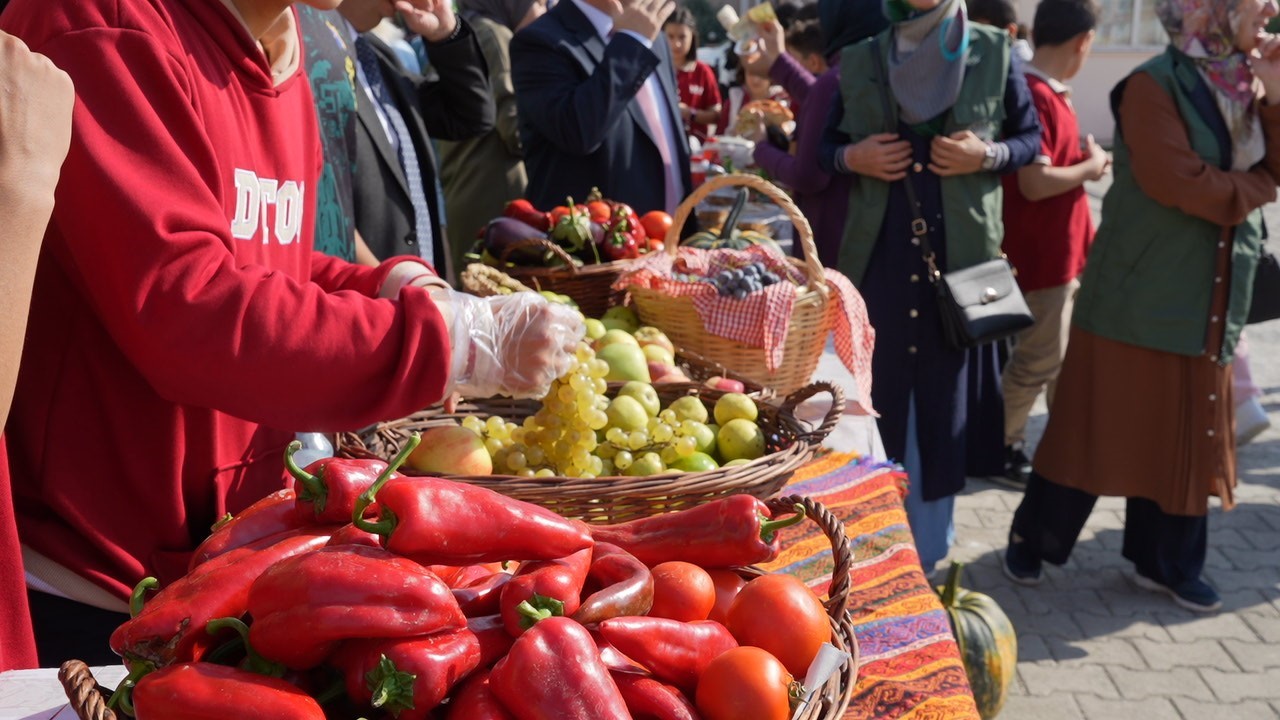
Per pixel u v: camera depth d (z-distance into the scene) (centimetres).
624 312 290
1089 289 372
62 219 122
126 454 138
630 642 107
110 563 139
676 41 768
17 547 124
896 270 361
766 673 106
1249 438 511
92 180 119
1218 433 363
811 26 576
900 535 198
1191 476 367
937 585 393
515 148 456
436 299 143
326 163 239
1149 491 374
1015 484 509
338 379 129
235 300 123
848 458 238
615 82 349
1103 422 374
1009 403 504
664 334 275
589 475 186
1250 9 329
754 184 269
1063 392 386
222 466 146
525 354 145
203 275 123
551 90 357
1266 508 482
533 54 362
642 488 163
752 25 557
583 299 305
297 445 116
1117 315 363
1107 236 365
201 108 133
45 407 135
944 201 355
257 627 98
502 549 111
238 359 123
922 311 361
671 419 201
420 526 106
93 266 123
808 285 271
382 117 307
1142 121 343
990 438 424
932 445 368
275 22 153
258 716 92
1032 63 466
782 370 270
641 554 131
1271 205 1182
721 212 438
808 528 201
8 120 107
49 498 136
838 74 382
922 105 348
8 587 123
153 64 124
